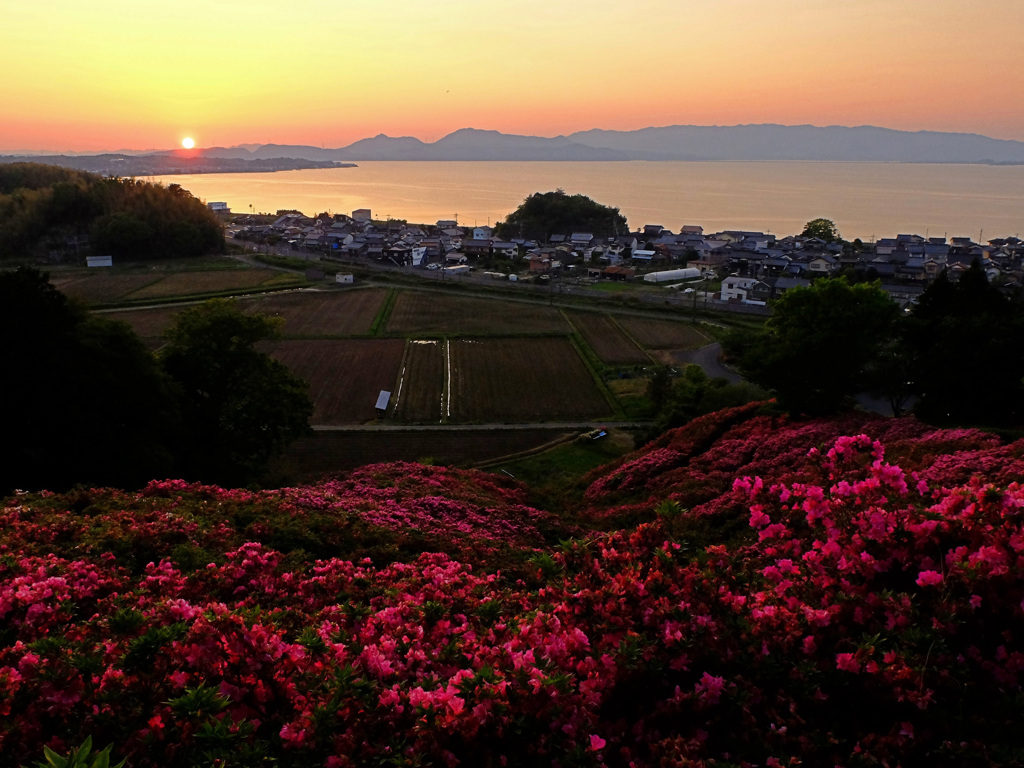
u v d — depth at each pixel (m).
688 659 5.55
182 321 28.41
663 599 6.11
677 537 7.68
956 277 93.69
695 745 4.70
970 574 5.54
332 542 12.75
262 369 28.69
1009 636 5.23
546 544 15.59
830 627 5.77
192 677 5.41
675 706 5.13
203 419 27.59
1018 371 24.23
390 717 5.02
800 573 6.77
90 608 8.45
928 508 6.45
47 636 6.78
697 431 24.56
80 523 11.84
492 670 5.11
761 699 5.23
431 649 6.66
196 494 15.19
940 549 6.05
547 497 21.56
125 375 21.78
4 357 18.94
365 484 19.09
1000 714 4.68
